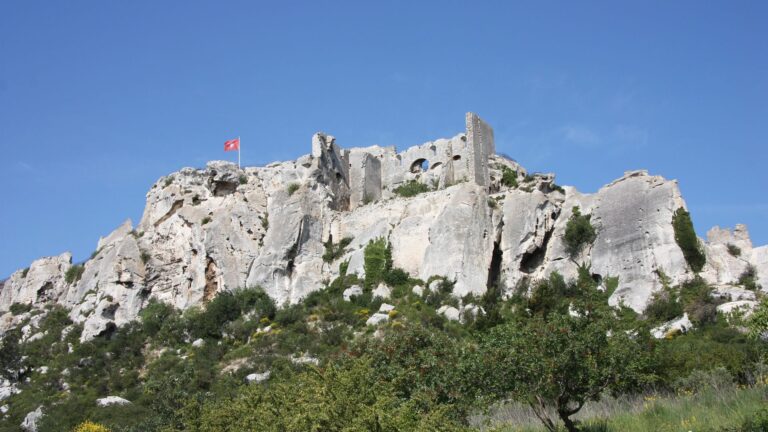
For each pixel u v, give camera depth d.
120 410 63.03
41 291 101.69
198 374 67.50
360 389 33.84
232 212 88.00
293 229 84.12
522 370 37.09
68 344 83.31
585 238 77.50
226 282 83.69
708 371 46.78
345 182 94.44
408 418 31.19
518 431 39.47
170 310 85.19
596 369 36.84
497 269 78.38
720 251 73.44
